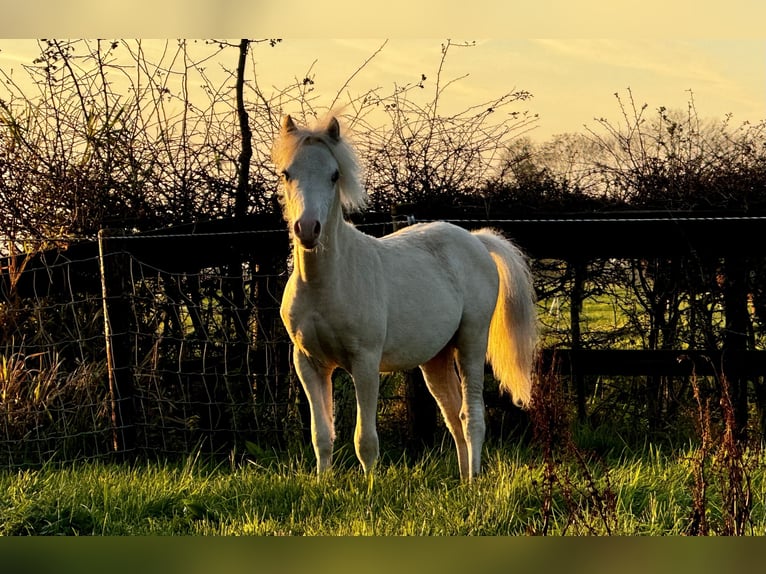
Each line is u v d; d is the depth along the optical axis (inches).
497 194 324.5
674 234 291.7
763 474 221.0
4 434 295.9
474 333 270.1
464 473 262.4
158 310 319.0
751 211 313.9
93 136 328.2
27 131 335.0
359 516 205.0
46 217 335.0
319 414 239.1
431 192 322.0
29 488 231.9
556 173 330.6
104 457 294.7
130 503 222.4
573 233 296.8
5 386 301.9
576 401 312.2
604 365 295.0
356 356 235.8
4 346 312.3
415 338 250.7
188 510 216.5
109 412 307.7
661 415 313.0
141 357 318.0
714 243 291.0
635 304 321.1
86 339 309.4
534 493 209.8
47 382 302.5
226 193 320.8
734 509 174.7
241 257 308.8
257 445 297.7
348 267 232.1
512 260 280.5
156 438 309.1
